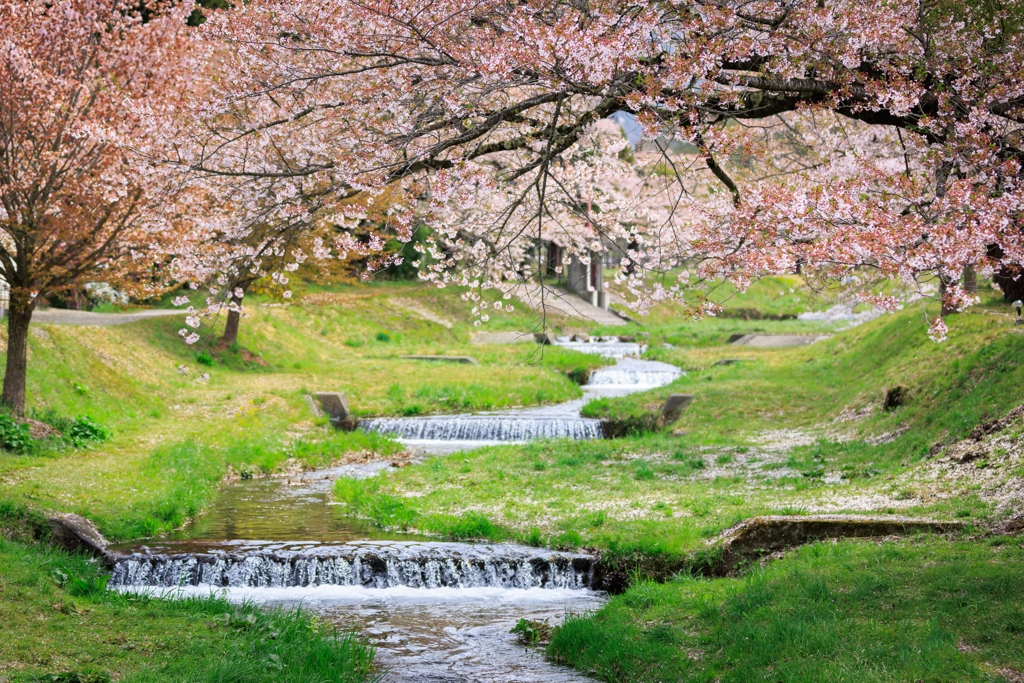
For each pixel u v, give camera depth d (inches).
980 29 397.4
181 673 319.3
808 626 335.9
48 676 301.9
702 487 653.3
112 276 697.0
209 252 470.0
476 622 440.1
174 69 661.9
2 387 759.7
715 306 410.9
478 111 403.5
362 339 1663.4
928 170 418.9
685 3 365.1
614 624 397.7
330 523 611.5
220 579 499.5
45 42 658.2
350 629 426.0
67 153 647.1
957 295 337.7
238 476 776.3
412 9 381.1
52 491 581.0
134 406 926.4
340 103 433.1
